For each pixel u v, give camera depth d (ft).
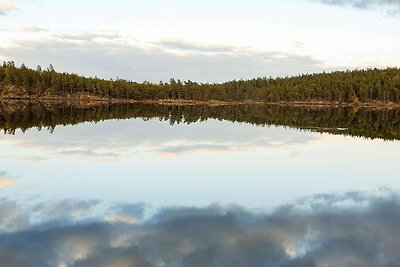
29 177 63.41
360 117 258.78
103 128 150.00
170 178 64.08
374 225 41.57
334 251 34.63
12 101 390.63
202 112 315.78
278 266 31.53
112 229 39.45
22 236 37.24
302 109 397.19
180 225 40.93
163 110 339.77
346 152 96.37
